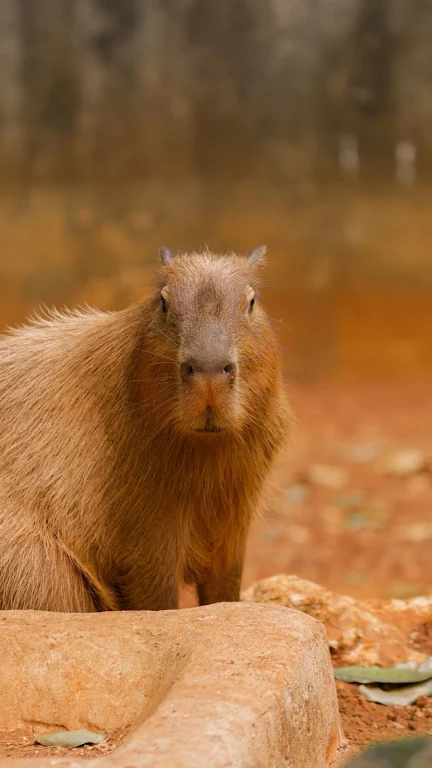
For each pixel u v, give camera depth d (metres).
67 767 3.79
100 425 6.68
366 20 22.77
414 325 22.84
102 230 22.92
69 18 22.81
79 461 6.68
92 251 22.91
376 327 22.91
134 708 5.01
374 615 7.35
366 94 22.89
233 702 4.26
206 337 5.91
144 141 23.05
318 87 22.95
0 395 7.12
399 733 5.71
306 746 4.70
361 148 22.95
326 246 22.97
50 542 6.64
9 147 22.89
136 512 6.57
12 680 5.18
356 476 15.18
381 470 15.36
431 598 7.70
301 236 23.02
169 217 23.09
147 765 3.76
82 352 6.97
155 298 6.53
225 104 23.00
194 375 5.80
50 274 22.86
